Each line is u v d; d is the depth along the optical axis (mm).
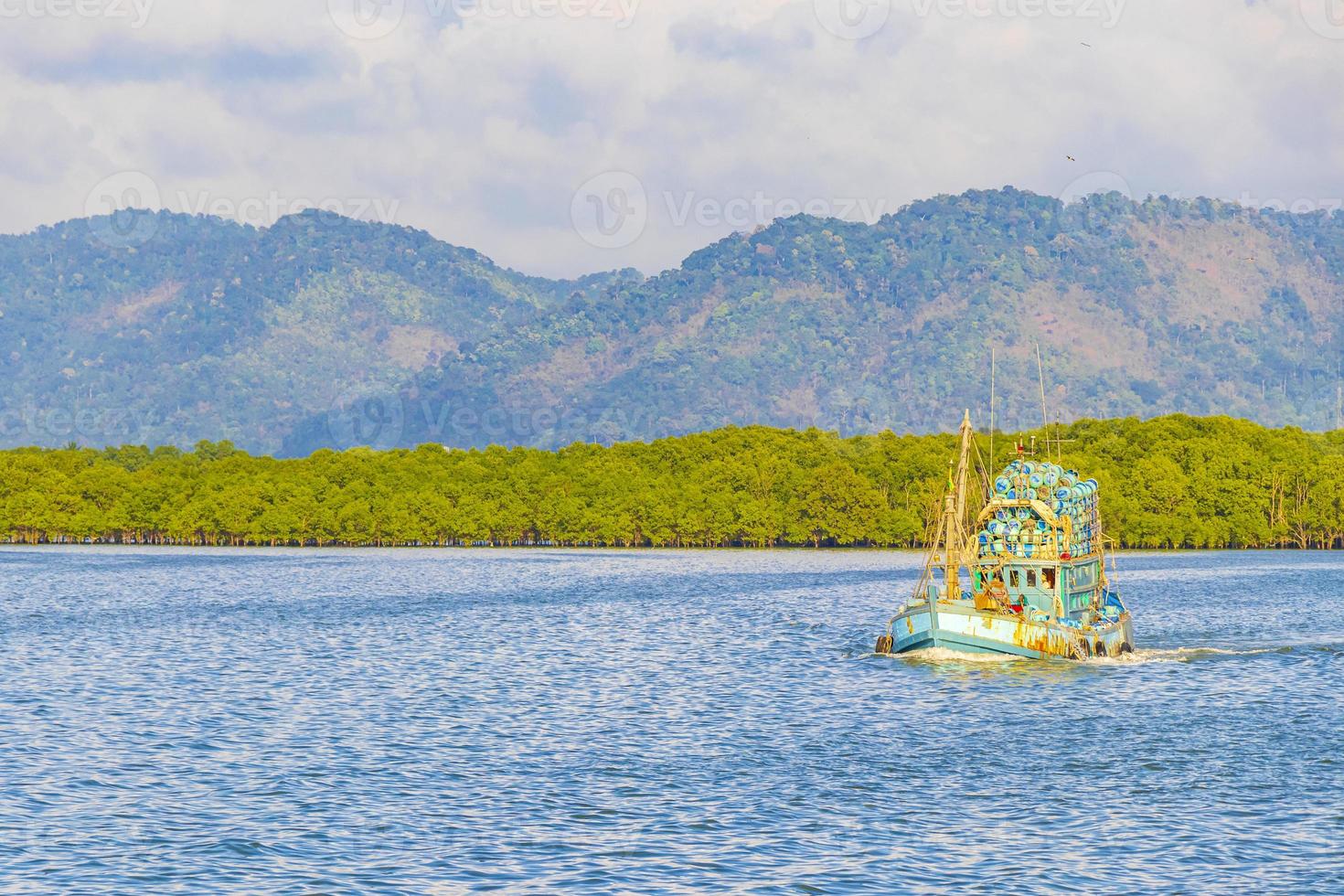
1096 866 148375
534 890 140500
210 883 141625
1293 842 156750
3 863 147125
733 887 141375
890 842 156625
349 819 164625
